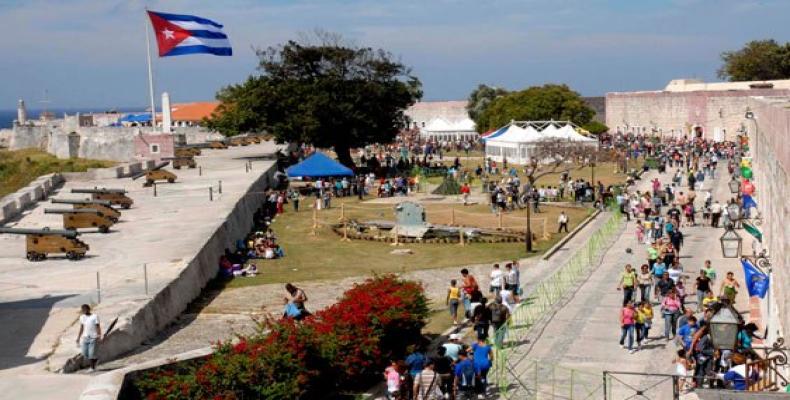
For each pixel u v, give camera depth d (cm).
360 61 8838
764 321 2606
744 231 4575
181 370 2019
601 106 16062
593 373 2292
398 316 2484
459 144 12269
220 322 3169
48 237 3859
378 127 8831
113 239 4350
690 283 3616
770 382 1742
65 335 2589
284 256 4681
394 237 5134
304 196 7312
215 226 4528
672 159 9219
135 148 9238
